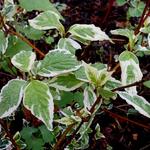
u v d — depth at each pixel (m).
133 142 0.74
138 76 0.41
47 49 0.80
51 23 0.44
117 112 0.75
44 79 0.44
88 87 0.41
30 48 0.48
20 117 0.62
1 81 0.67
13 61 0.38
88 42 0.46
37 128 0.56
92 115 0.40
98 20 0.98
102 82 0.37
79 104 0.51
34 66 0.38
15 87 0.37
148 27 0.46
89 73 0.37
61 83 0.39
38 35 0.53
